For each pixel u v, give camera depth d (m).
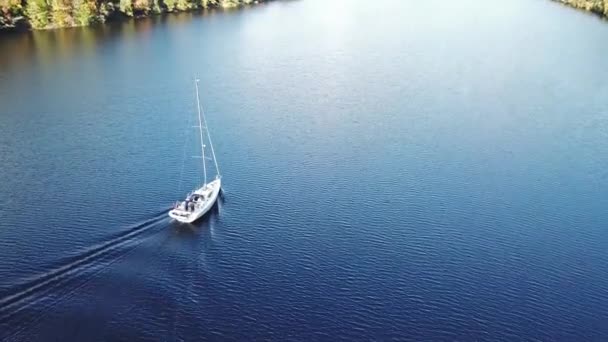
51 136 141.12
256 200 114.44
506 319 87.25
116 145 137.00
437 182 122.25
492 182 122.69
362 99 167.75
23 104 159.75
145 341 80.12
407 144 139.12
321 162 129.62
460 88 177.75
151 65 196.12
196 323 84.06
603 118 156.38
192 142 139.00
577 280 95.56
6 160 128.88
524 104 165.12
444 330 84.88
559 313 88.75
